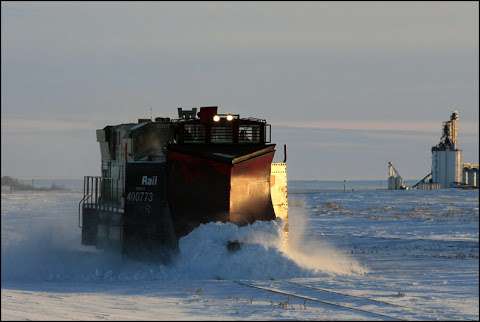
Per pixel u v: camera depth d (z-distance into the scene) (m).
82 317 59.22
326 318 63.72
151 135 108.81
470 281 95.19
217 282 88.69
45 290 81.44
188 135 102.38
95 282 90.88
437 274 103.81
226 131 103.19
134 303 70.88
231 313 65.56
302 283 88.56
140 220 100.81
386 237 192.50
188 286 85.06
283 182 104.56
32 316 58.25
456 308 72.38
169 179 98.44
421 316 67.06
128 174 103.25
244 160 99.06
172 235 97.00
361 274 100.25
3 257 109.12
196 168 98.38
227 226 97.00
